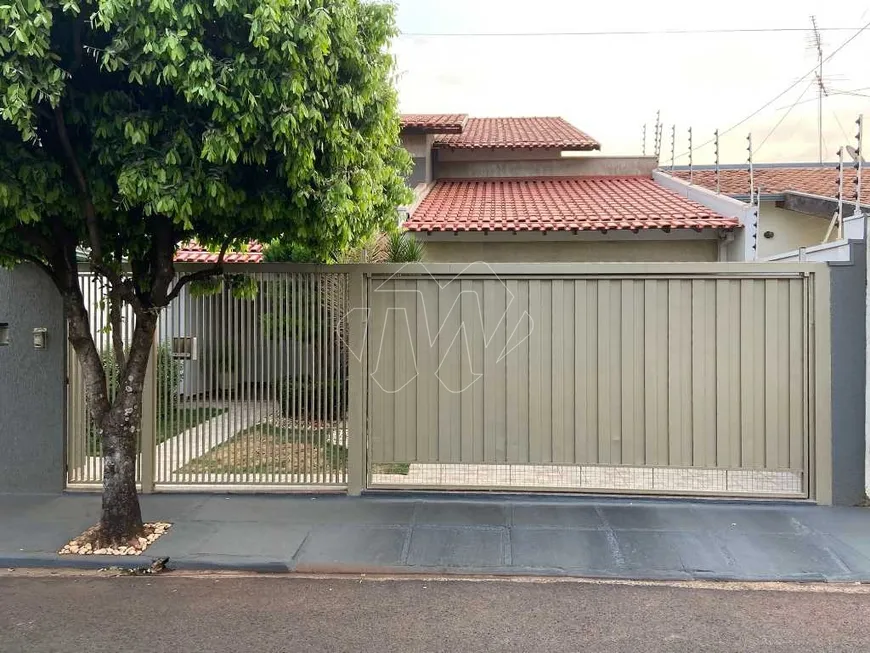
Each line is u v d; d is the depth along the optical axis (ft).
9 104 13.51
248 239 20.29
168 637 12.82
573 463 21.22
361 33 18.30
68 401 22.34
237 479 21.91
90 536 17.69
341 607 14.21
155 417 22.00
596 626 13.33
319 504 20.74
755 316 20.70
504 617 13.74
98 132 15.31
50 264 19.20
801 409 20.65
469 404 21.53
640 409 21.08
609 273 21.08
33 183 15.40
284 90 14.99
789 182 42.52
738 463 20.75
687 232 32.14
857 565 16.19
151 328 17.93
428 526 18.80
